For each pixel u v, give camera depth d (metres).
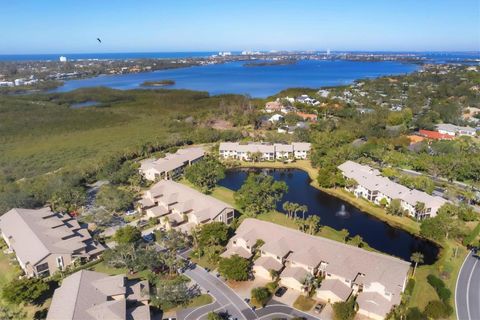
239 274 67.69
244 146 150.12
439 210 90.75
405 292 63.31
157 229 90.81
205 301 64.38
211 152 155.00
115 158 139.12
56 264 75.00
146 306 61.22
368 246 82.81
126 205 101.00
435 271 72.06
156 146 160.25
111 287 62.81
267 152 146.00
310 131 169.88
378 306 60.34
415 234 88.88
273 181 117.06
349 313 59.06
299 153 147.62
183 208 94.25
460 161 119.06
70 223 90.06
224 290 67.31
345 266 66.56
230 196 112.44
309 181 124.88
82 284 62.03
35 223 85.69
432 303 60.16
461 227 84.00
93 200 111.44
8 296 62.59
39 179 119.12
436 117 199.00
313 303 63.53
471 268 73.31
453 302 63.09
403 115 189.88
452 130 173.25
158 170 125.06
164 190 105.25
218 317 57.56
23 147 174.75
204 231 79.88
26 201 101.19
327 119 196.12
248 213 98.19
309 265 68.62
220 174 121.94
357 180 111.88
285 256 72.44
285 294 66.06
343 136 154.88
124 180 120.88
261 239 77.69
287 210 98.31
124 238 80.19
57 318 55.09
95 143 177.88
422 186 107.38
